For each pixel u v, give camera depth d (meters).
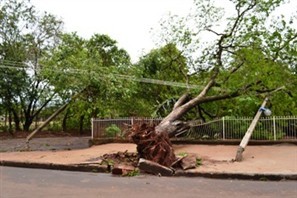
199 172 9.67
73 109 24.78
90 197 6.93
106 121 18.03
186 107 16.12
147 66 25.59
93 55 21.73
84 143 19.27
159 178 9.36
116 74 21.67
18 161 11.80
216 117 19.36
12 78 25.23
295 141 15.26
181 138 16.91
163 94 24.20
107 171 10.43
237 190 7.71
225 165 10.77
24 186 8.05
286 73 17.25
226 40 17.97
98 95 20.92
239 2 17.42
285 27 17.25
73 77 19.78
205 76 19.98
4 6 25.30
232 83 17.48
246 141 12.66
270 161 11.38
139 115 24.41
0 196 6.94
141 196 7.04
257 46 17.30
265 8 17.16
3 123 29.55
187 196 7.05
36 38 25.94
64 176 9.61
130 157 11.75
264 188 7.94
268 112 15.44
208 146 15.60
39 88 27.09
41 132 27.70
